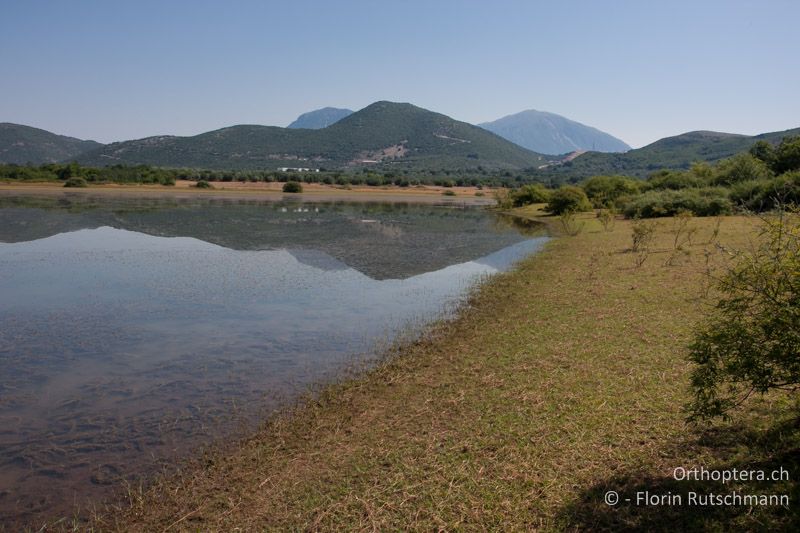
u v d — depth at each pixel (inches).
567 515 200.1
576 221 1667.1
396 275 788.0
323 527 208.2
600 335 426.0
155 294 641.6
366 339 470.3
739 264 205.0
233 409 329.7
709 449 229.8
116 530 217.9
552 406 297.4
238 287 686.5
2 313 551.8
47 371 394.0
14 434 300.4
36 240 1125.1
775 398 259.6
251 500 233.0
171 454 277.6
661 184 2253.9
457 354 418.3
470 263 906.1
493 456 249.9
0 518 227.6
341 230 1462.8
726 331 194.5
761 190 1467.8
